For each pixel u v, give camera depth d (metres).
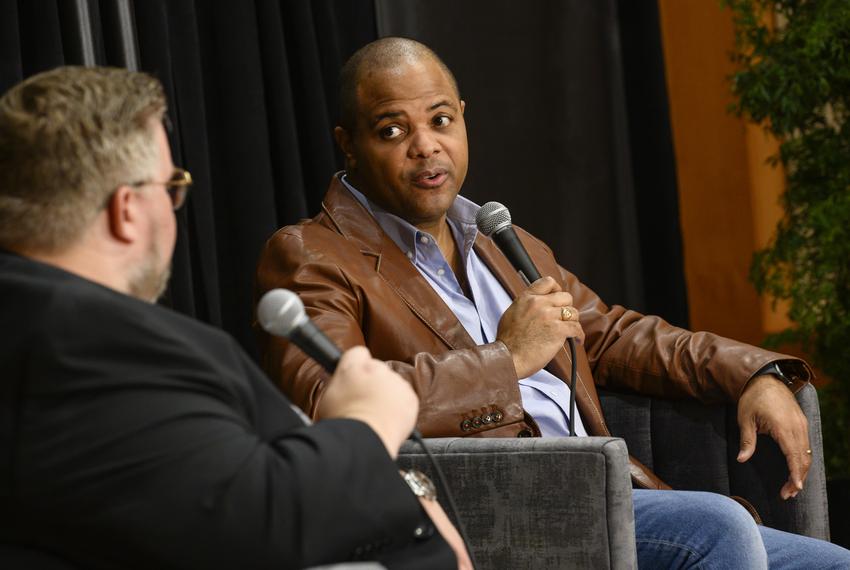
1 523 3.44
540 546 5.42
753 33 12.09
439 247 7.46
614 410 7.83
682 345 7.63
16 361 3.46
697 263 15.02
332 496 3.58
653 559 6.04
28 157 3.71
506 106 12.02
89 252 3.79
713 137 15.01
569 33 12.30
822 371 11.60
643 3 12.73
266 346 6.86
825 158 11.17
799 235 11.56
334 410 3.98
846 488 8.20
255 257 9.62
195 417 3.51
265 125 9.73
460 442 5.65
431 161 7.17
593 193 12.39
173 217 4.01
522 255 7.05
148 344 3.56
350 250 7.08
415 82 7.20
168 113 8.77
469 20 11.77
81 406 3.43
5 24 7.48
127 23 8.34
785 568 6.54
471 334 7.29
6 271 3.65
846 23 10.71
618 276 12.48
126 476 3.38
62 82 3.82
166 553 3.38
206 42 9.69
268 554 3.45
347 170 7.64
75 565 3.46
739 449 7.34
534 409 7.18
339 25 10.79
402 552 3.84
